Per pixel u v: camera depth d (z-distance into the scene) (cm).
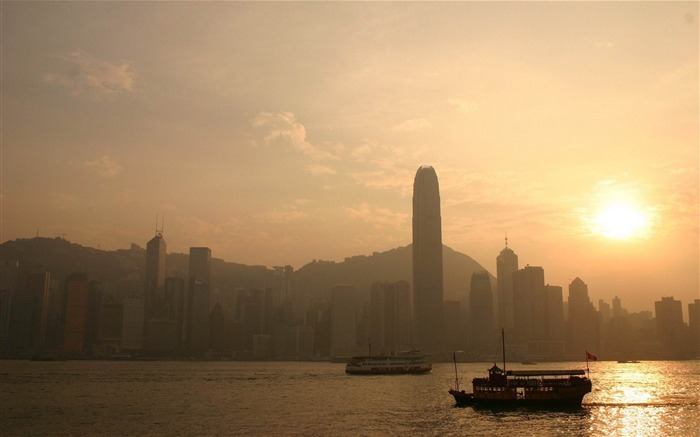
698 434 14175
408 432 14212
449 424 15262
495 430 14425
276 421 15962
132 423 15700
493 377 18450
